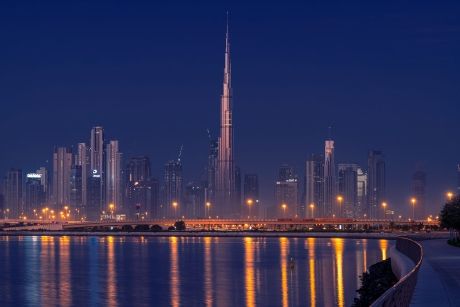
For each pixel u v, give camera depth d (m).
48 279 173.38
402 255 109.06
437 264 88.06
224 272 182.50
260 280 163.25
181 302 132.00
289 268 188.25
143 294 143.88
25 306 131.88
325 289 144.75
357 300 98.19
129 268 198.12
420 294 51.44
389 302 33.25
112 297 140.75
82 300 137.50
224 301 132.12
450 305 45.56
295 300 130.50
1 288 156.50
